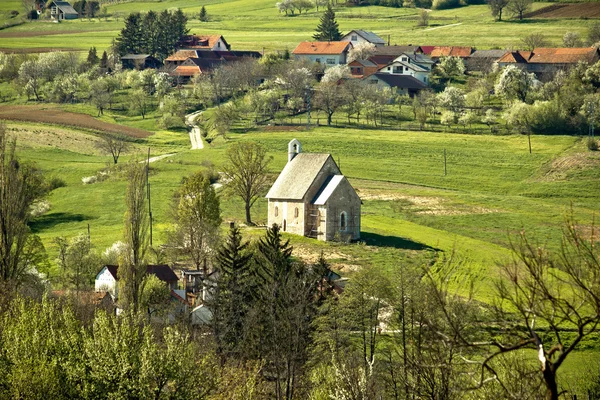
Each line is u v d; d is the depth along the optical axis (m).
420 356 62.28
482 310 75.00
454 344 46.81
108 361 94.88
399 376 81.50
